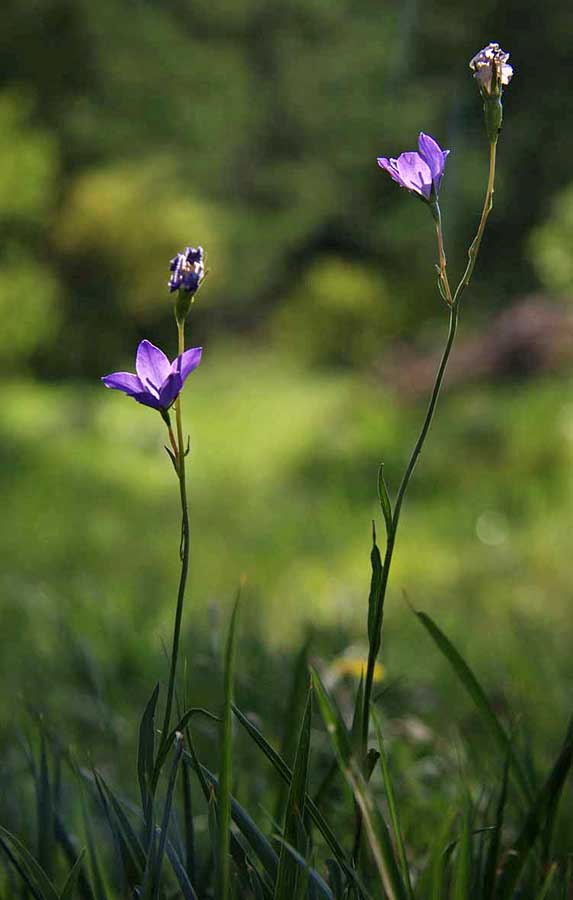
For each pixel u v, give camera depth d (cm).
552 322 1579
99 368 2684
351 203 3684
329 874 144
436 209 129
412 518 1060
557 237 2000
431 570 844
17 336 2423
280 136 3634
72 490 1324
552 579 747
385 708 307
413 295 3294
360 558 912
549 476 1107
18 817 214
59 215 2642
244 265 3456
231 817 137
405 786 235
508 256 3691
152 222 2691
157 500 1280
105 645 437
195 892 149
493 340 1606
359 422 1455
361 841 154
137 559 959
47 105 3512
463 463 1184
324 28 3603
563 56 3694
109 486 1357
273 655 347
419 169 128
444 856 153
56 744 213
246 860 139
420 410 1455
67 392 2302
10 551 1006
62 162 3459
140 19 3434
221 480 1383
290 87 3572
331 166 3647
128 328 2758
